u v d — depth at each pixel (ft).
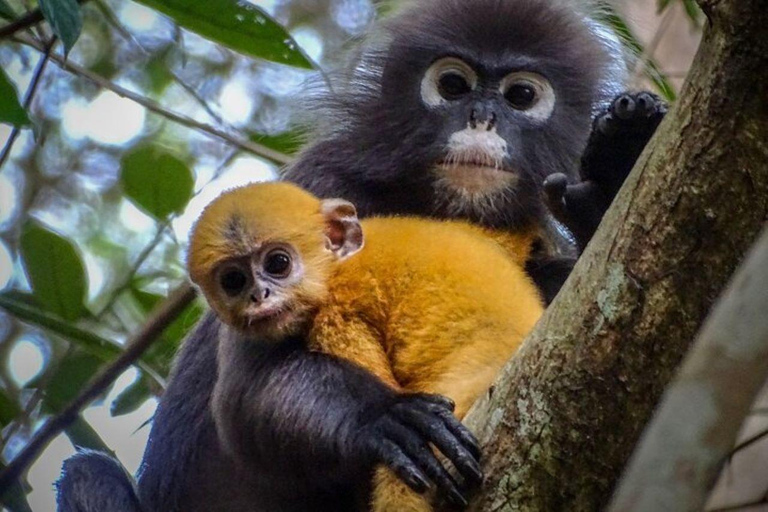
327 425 26.73
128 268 46.96
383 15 40.52
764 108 21.49
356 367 27.37
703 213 22.13
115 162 53.93
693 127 22.00
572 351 23.13
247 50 36.14
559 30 35.81
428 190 34.42
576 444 23.17
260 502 32.73
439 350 26.89
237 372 29.14
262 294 28.50
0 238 51.34
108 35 53.88
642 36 46.34
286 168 37.58
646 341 22.67
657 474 17.24
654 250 22.49
